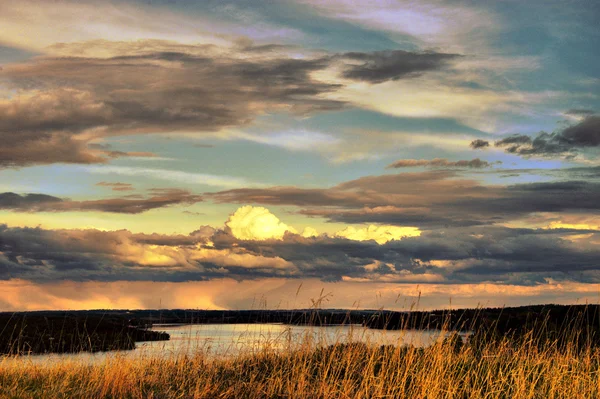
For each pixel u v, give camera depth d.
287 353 12.27
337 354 11.96
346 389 10.33
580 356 12.32
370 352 11.94
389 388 10.30
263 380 11.20
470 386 10.82
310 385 10.77
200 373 11.45
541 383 11.28
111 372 10.87
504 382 10.93
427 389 10.18
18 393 10.02
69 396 10.05
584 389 10.76
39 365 12.02
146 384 10.98
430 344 11.87
